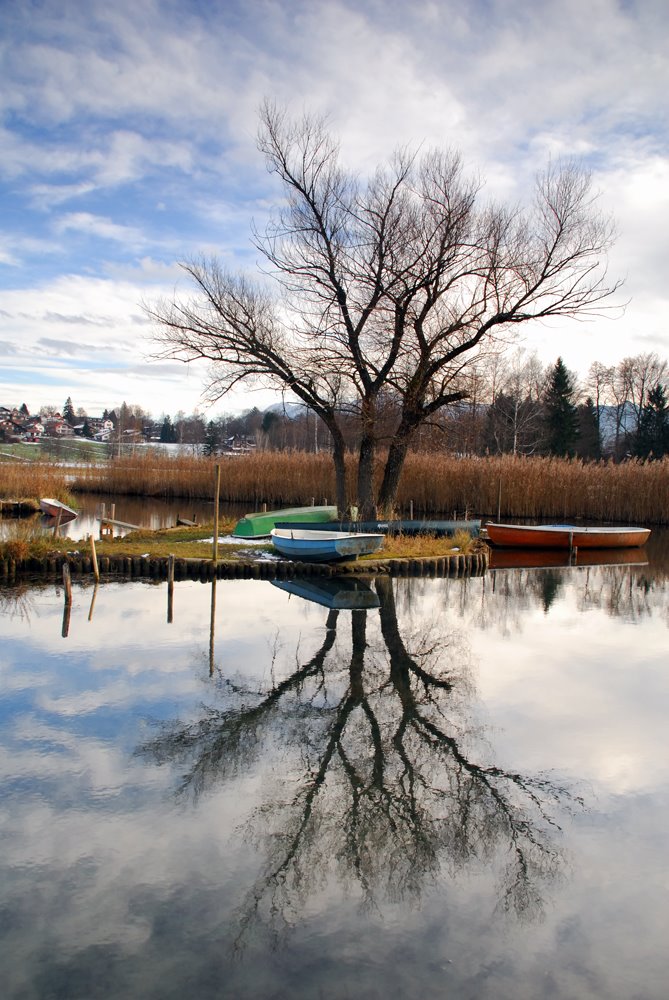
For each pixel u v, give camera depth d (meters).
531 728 8.51
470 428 32.56
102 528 24.42
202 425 126.81
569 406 56.84
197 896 5.21
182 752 7.70
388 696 9.58
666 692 9.77
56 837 5.94
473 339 20.94
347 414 23.81
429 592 16.84
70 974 4.36
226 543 21.11
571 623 13.88
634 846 6.01
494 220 21.00
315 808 6.59
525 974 4.46
